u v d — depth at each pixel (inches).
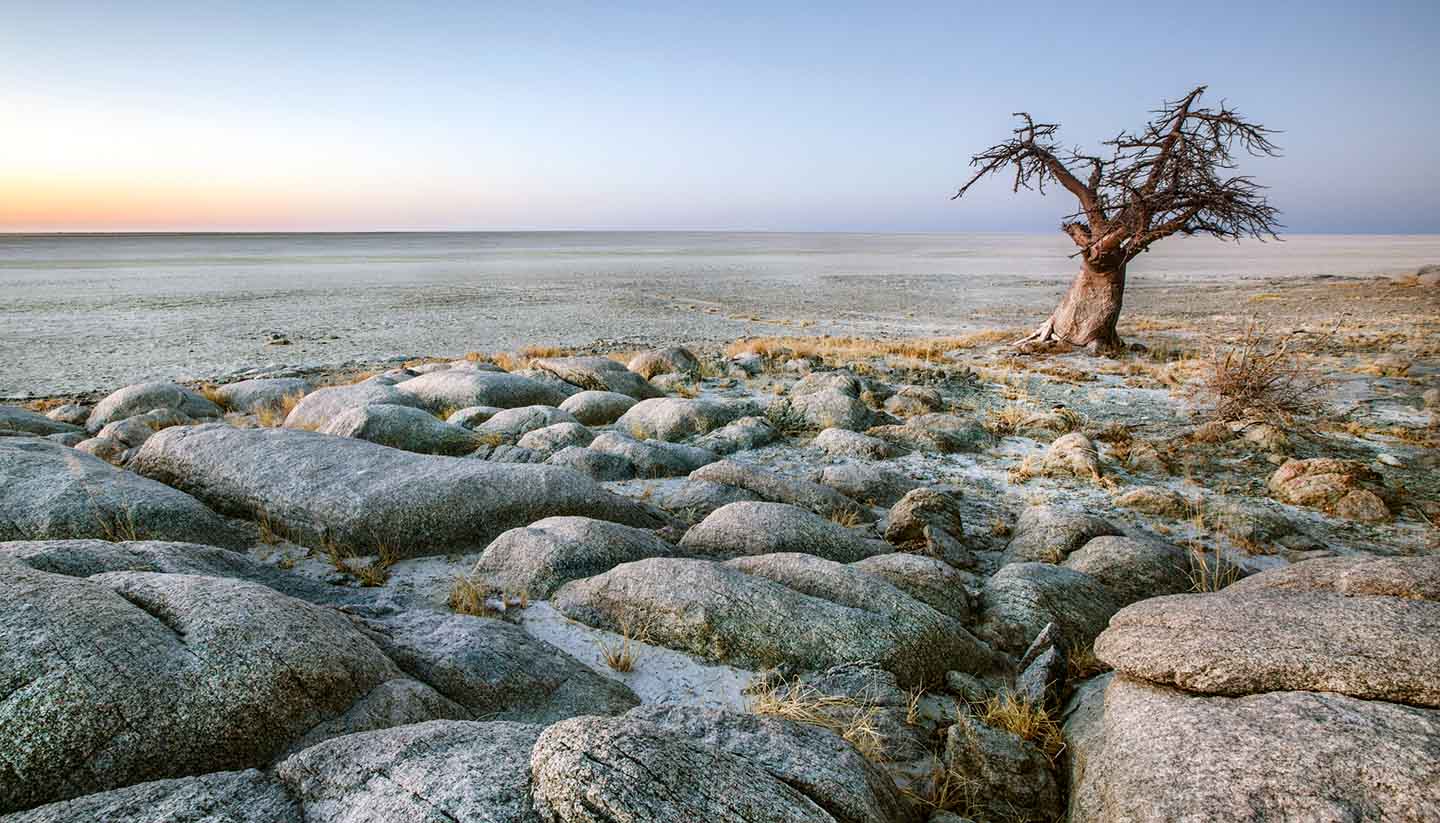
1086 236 871.7
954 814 150.1
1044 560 277.0
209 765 138.3
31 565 189.3
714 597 214.1
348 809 118.3
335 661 159.8
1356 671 133.0
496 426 462.6
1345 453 443.8
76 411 529.3
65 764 128.6
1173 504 347.6
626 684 197.0
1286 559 297.0
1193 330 1070.4
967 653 210.2
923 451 462.0
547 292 1770.4
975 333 1091.3
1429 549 304.2
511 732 140.6
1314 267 2787.9
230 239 7303.2
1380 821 109.7
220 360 839.1
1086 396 627.5
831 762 144.0
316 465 319.0
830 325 1242.6
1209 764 124.9
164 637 152.3
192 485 327.3
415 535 285.7
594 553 253.3
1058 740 167.8
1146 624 165.0
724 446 462.0
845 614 208.7
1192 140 779.4
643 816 109.3
